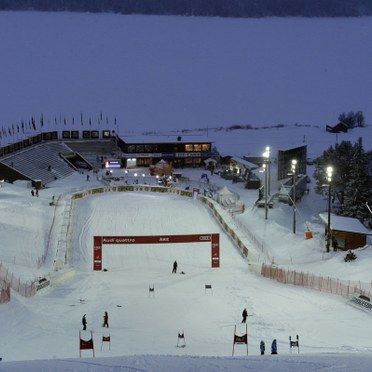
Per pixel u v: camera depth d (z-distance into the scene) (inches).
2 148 5246.1
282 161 4670.3
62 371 917.2
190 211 3833.7
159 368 930.7
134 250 3026.6
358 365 933.2
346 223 2933.1
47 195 4148.6
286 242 3110.2
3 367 961.5
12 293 1946.4
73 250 2992.1
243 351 1451.8
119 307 1962.4
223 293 2172.7
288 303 2003.0
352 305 1934.1
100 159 5915.4
